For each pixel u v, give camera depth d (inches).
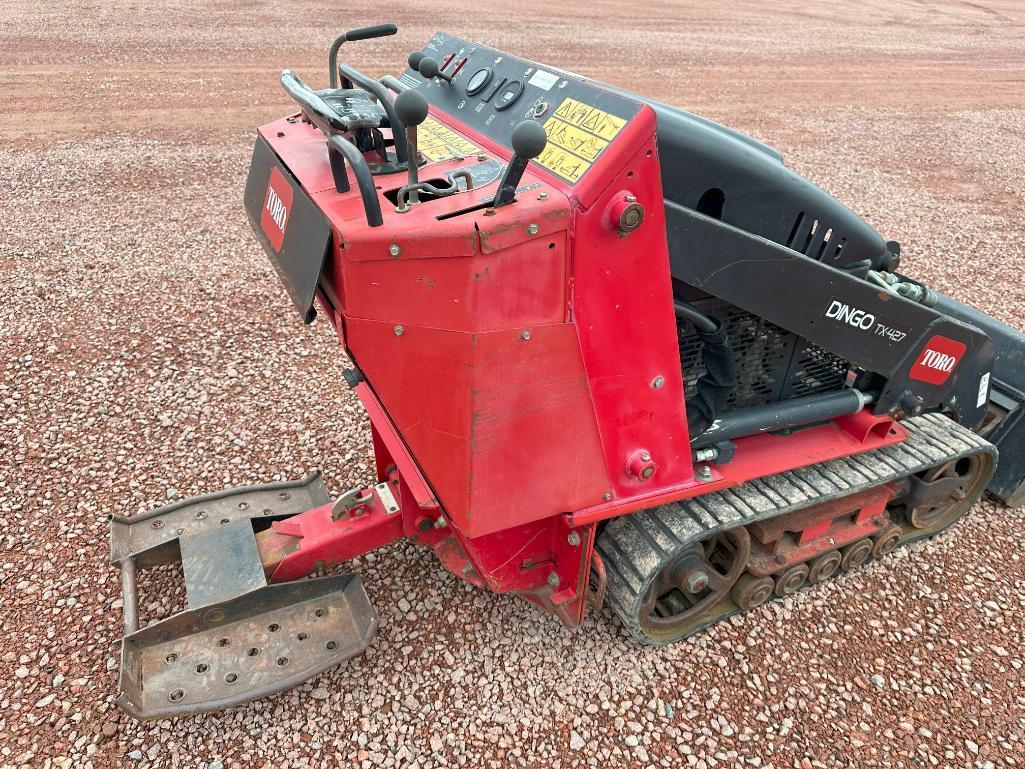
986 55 751.7
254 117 392.2
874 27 854.5
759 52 665.0
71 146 344.5
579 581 110.0
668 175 104.0
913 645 133.3
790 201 108.0
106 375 192.5
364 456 168.9
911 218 336.8
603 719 116.0
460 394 86.2
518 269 82.0
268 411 182.9
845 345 118.0
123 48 498.9
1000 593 145.9
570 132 91.0
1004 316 251.1
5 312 217.0
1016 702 124.2
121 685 101.2
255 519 134.3
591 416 95.3
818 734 116.6
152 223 279.0
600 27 680.4
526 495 95.8
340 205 88.1
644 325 93.5
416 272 81.7
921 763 113.7
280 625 115.6
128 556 123.2
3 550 140.8
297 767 107.3
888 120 494.9
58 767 106.0
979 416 152.6
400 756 109.3
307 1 665.0
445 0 727.1
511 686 119.9
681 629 129.9
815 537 137.6
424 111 79.1
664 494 108.0
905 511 154.6
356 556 129.8
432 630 128.6
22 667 119.6
